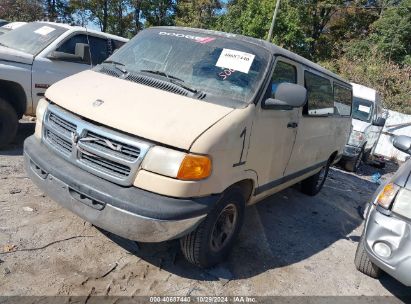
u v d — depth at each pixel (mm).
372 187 9133
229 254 4062
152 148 3029
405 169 3879
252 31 27984
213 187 3244
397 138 4875
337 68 26875
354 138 9977
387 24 28562
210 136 3121
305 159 5387
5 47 6137
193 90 3580
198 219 3150
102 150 3178
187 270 3656
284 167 4711
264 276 3861
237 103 3590
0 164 5262
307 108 4910
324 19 33812
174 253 3873
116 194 3020
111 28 37562
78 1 35062
